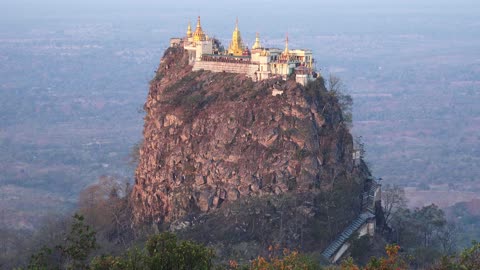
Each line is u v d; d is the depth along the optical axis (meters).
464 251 164.12
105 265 161.38
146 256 160.62
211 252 163.62
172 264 157.75
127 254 169.88
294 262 179.75
